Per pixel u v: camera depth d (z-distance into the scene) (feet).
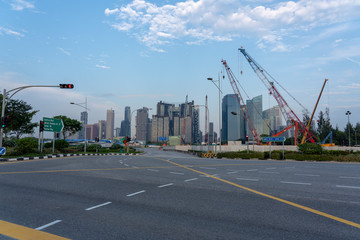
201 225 17.22
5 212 20.54
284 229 16.38
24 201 24.50
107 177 41.88
